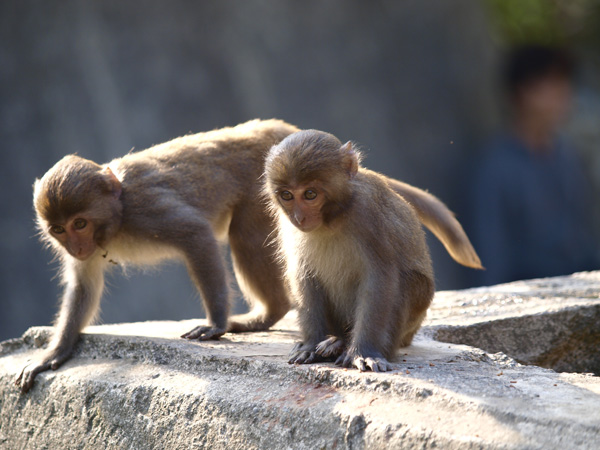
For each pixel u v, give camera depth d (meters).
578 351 13.55
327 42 35.97
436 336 12.42
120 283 29.61
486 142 39.09
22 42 30.16
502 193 24.52
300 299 10.51
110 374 10.97
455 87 39.28
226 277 12.72
